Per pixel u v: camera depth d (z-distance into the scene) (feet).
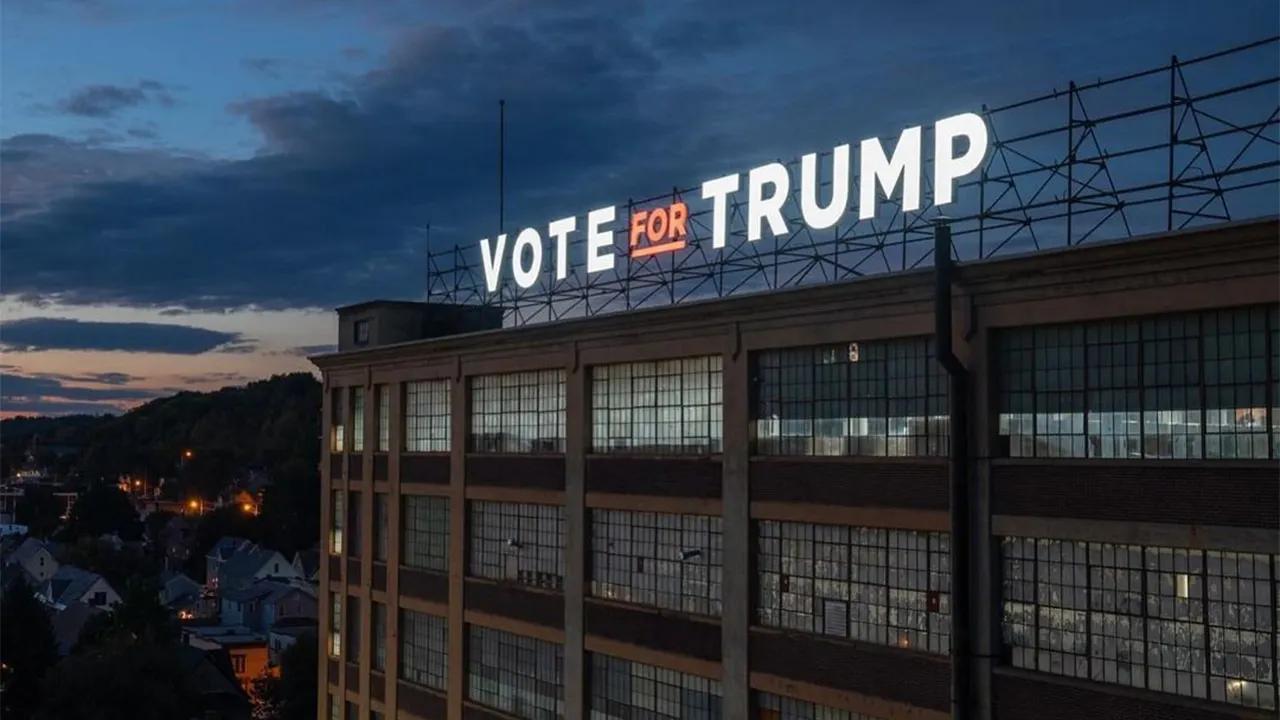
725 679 100.37
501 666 130.93
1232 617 69.56
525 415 129.08
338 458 166.30
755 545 99.45
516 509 129.80
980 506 81.61
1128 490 73.87
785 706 96.37
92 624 399.85
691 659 104.37
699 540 105.70
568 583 119.55
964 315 83.20
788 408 97.60
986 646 80.64
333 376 166.91
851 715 90.79
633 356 112.68
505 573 130.82
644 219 120.16
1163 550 72.90
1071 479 76.89
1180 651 71.82
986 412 81.61
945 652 84.23
